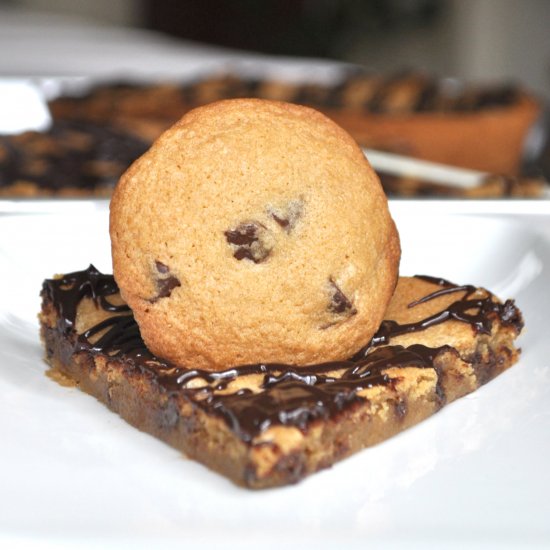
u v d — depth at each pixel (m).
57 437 0.33
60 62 0.99
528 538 0.28
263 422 0.31
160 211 0.33
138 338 0.36
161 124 0.69
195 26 1.59
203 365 0.34
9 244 0.42
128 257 0.34
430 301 0.37
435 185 0.56
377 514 0.30
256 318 0.33
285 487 0.31
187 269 0.33
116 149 0.62
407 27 1.37
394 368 0.34
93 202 0.44
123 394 0.34
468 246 0.43
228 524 0.29
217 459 0.31
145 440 0.33
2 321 0.40
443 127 0.75
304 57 1.45
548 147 0.79
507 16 1.30
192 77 0.92
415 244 0.43
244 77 0.89
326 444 0.32
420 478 0.31
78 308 0.37
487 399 0.35
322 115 0.35
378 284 0.34
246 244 0.33
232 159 0.33
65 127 0.67
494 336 0.36
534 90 1.31
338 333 0.34
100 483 0.31
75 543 0.28
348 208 0.34
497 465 0.32
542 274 0.41
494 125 0.75
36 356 0.38
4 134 0.65
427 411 0.34
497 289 0.41
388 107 0.80
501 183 0.56
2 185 0.56
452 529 0.29
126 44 1.13
